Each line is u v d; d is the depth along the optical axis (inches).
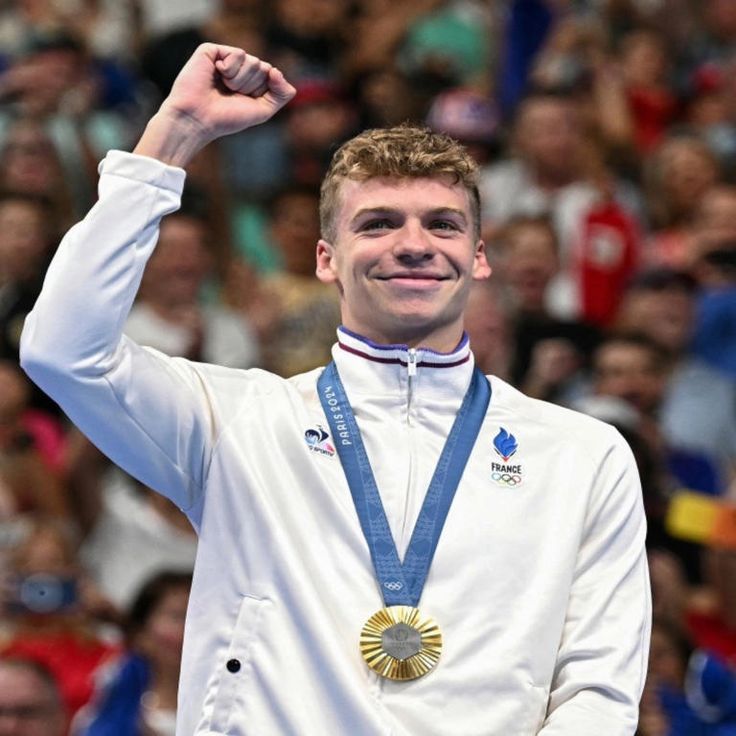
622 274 1385.3
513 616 478.6
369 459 501.7
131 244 477.1
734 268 1352.1
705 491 1165.7
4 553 992.2
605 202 1409.9
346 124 1493.6
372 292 501.7
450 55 1653.5
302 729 462.9
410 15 1667.1
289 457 498.0
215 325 1252.5
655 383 1181.7
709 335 1274.6
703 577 1011.9
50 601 981.8
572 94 1508.4
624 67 1684.3
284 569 478.0
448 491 496.4
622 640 485.1
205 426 497.4
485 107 1512.1
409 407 511.2
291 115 1487.5
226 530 490.6
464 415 512.4
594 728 465.1
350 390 513.0
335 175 515.2
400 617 471.8
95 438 489.7
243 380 514.0
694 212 1459.2
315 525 489.4
